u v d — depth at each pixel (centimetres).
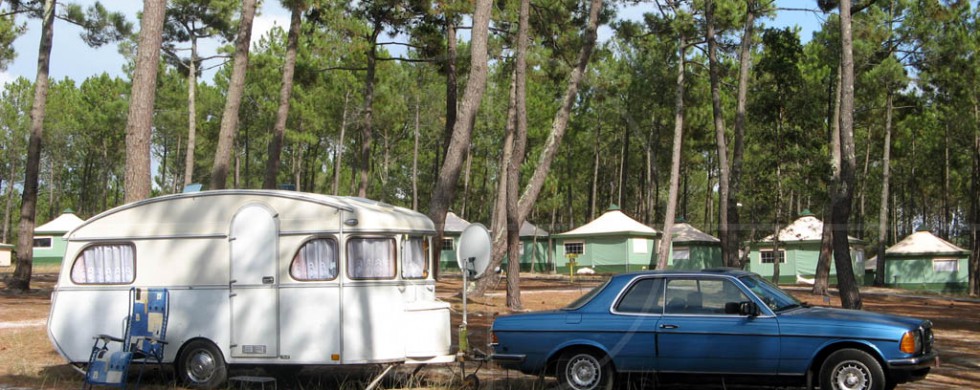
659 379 830
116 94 5784
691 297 837
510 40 2516
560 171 3988
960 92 3189
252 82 4672
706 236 2894
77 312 991
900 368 759
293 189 1060
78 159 6091
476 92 1708
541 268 3919
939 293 3241
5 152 5600
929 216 4197
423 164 5609
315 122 4438
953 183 3944
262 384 916
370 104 2841
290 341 910
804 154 2889
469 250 924
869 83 3106
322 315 903
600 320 844
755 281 862
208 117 5312
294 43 2030
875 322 783
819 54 3338
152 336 926
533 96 3806
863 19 2759
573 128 3017
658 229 2738
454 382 948
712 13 2466
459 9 2195
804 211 3666
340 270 902
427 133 5134
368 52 2609
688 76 2712
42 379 998
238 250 938
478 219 4303
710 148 3195
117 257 987
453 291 2142
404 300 923
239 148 5541
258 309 924
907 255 3569
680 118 2197
